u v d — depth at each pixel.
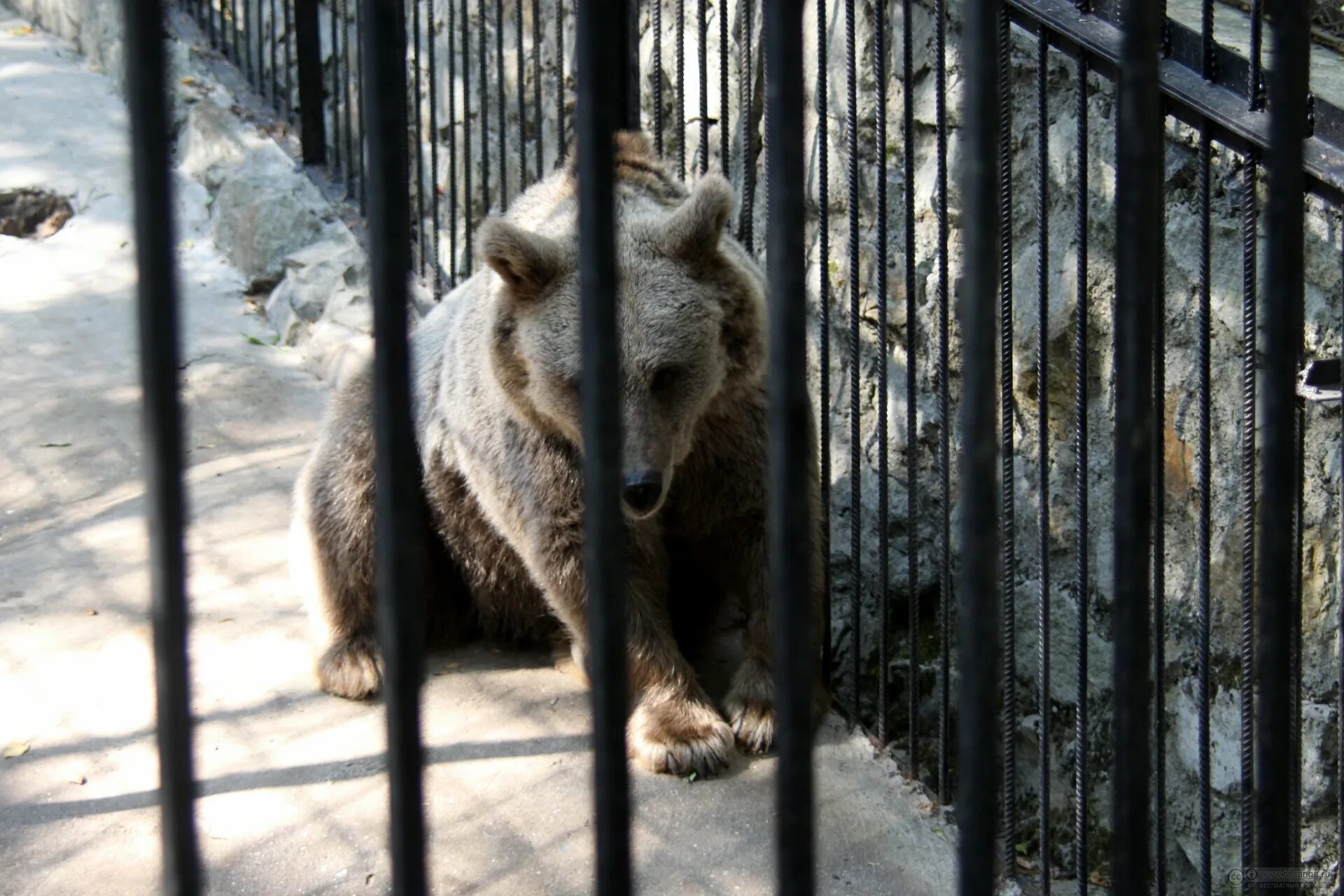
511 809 4.05
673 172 5.65
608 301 1.54
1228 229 4.07
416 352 5.51
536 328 4.24
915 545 4.29
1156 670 3.59
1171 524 4.46
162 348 1.49
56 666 4.82
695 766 4.25
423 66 8.07
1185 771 4.52
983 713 1.61
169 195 1.48
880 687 4.46
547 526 4.50
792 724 1.60
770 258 1.55
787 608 1.58
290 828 3.96
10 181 8.91
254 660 4.95
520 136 6.29
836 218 5.55
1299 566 3.43
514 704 4.69
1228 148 3.65
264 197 8.27
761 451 4.61
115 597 5.31
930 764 5.44
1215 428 4.20
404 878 1.61
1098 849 4.79
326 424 5.21
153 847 3.88
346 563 4.87
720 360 4.36
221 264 8.51
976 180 1.49
